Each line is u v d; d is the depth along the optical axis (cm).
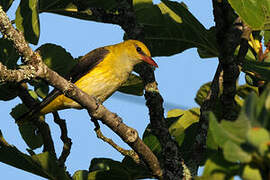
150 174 978
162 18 1140
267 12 848
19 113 1208
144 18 1144
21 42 753
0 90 1069
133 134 888
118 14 1130
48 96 1166
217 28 881
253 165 437
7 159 931
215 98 947
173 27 1133
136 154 962
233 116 902
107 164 995
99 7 1162
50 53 1112
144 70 991
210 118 459
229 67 868
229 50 863
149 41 1174
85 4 1128
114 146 966
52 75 801
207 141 586
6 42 1038
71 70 1259
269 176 430
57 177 922
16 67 1059
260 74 896
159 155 1031
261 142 415
